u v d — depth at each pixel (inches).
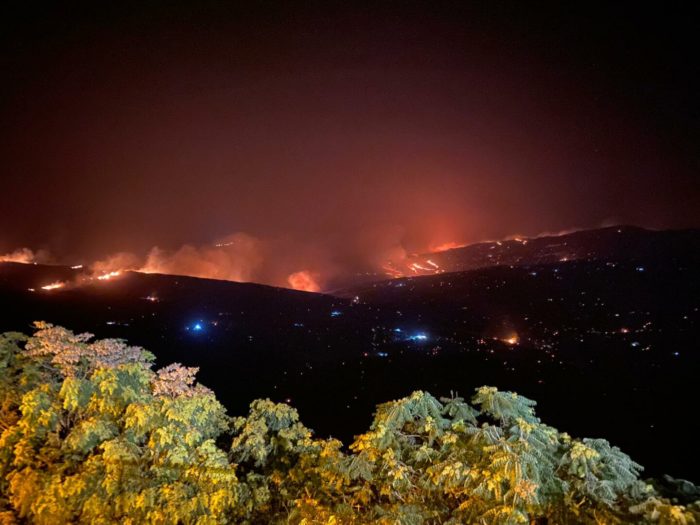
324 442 269.3
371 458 216.4
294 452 272.7
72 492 204.7
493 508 183.6
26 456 224.1
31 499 208.4
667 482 202.2
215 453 238.7
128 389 246.5
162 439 231.1
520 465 182.1
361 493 217.0
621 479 189.8
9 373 276.7
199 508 213.0
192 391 269.4
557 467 201.8
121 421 249.8
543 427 209.0
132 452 226.8
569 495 190.2
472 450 204.2
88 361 281.1
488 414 220.8
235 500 226.5
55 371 283.1
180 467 229.8
